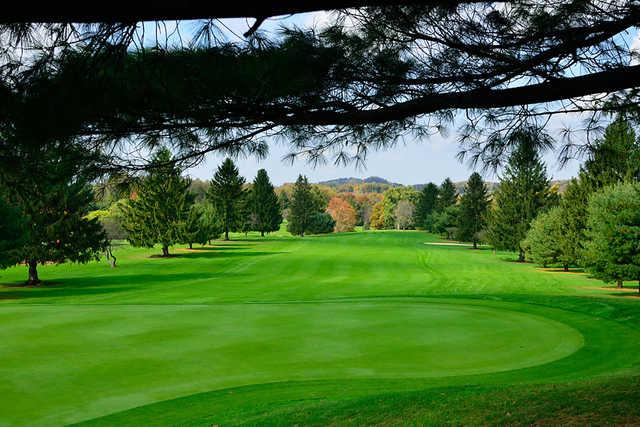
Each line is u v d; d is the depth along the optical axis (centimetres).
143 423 712
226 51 323
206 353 1027
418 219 11912
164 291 2819
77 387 842
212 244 7044
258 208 9362
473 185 7488
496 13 422
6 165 355
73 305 1545
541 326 1284
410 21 407
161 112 356
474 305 1580
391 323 1297
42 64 303
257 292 2747
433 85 450
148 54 317
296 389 835
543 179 5684
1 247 2677
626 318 1380
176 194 5288
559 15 411
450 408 622
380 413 642
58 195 3188
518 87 407
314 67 372
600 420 529
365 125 469
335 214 11850
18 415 736
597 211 2806
